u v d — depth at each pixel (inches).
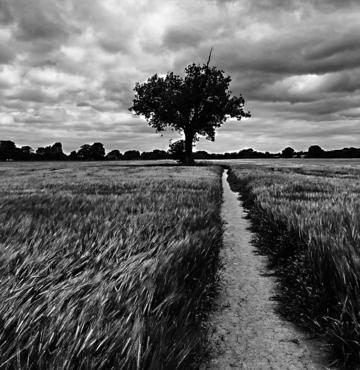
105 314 118.7
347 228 231.5
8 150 6742.1
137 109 2874.0
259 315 169.5
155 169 2037.4
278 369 124.4
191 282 181.0
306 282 187.2
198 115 2876.5
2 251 177.0
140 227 258.4
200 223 301.3
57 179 1125.7
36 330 105.7
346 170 1924.2
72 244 202.5
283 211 332.5
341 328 132.3
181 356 108.0
